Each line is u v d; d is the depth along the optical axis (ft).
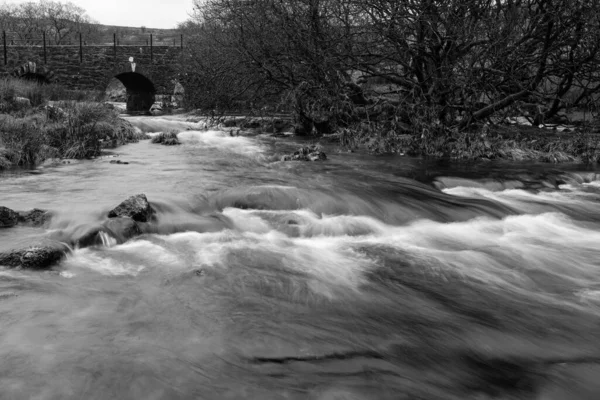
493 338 14.16
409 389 11.34
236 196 26.20
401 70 57.31
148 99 127.13
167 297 15.34
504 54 48.91
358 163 40.88
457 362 12.75
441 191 32.14
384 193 29.19
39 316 13.67
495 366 12.68
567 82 59.06
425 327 14.57
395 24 48.78
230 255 19.26
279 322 14.21
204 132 64.13
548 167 41.29
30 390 10.40
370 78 61.26
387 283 17.75
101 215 21.74
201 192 27.07
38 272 16.72
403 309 15.74
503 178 36.01
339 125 57.52
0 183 29.68
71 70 112.47
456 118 55.62
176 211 23.47
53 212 21.97
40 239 18.88
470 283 18.20
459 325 14.84
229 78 60.13
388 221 25.40
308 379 11.44
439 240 23.12
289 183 30.58
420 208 27.27
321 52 51.65
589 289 18.11
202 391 10.69
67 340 12.50
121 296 15.23
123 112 113.29
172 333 13.16
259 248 20.31
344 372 11.87
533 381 12.04
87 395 10.34
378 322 14.69
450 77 49.01
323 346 13.05
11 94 57.16
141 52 119.85
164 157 42.93
